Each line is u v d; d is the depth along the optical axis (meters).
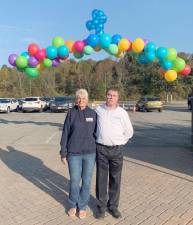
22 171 9.74
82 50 15.11
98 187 6.23
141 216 6.27
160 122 25.05
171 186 8.11
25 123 25.25
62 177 9.05
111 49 14.71
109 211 6.42
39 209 6.70
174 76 14.95
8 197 7.45
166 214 6.35
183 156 11.77
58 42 15.23
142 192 7.66
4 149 13.59
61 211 6.57
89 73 79.25
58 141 15.77
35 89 75.69
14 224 6.00
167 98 64.81
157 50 14.61
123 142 6.18
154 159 11.28
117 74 70.19
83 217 6.23
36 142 15.50
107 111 6.13
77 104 6.17
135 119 27.83
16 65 15.80
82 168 6.24
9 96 71.00
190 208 6.65
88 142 6.12
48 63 15.46
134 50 14.74
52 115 34.41
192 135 12.68
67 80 79.44
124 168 9.95
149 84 65.25
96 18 15.10
